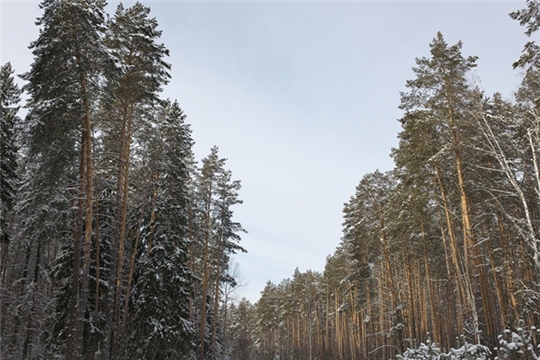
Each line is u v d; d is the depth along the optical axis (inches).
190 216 1278.3
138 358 898.7
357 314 2098.9
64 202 756.6
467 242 844.6
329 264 2418.8
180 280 952.9
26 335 960.9
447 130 870.4
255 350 3321.9
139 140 909.2
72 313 635.5
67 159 713.6
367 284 1647.4
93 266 870.4
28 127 658.2
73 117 683.4
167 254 957.8
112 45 806.5
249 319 3833.7
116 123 856.9
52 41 649.6
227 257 1464.1
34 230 791.1
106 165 885.8
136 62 821.2
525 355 454.9
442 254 1315.2
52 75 681.6
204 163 1402.6
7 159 834.8
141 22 858.1
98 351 896.3
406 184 1063.6
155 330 880.3
